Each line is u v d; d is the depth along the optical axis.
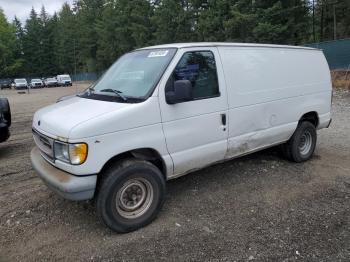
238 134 5.14
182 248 3.82
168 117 4.32
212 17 31.91
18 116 14.84
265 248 3.78
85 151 3.75
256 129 5.40
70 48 87.94
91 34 68.62
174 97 4.23
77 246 3.93
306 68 6.31
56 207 4.83
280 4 27.31
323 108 6.70
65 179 3.84
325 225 4.22
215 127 4.81
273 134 5.70
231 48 5.11
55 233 4.21
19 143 9.02
